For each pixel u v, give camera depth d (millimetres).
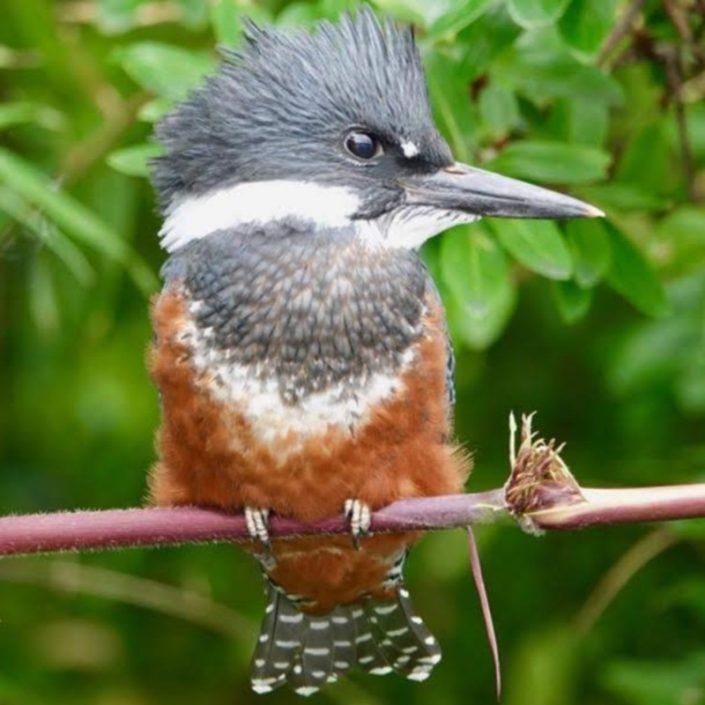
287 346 8594
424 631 10156
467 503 7633
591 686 13203
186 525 8078
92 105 12555
